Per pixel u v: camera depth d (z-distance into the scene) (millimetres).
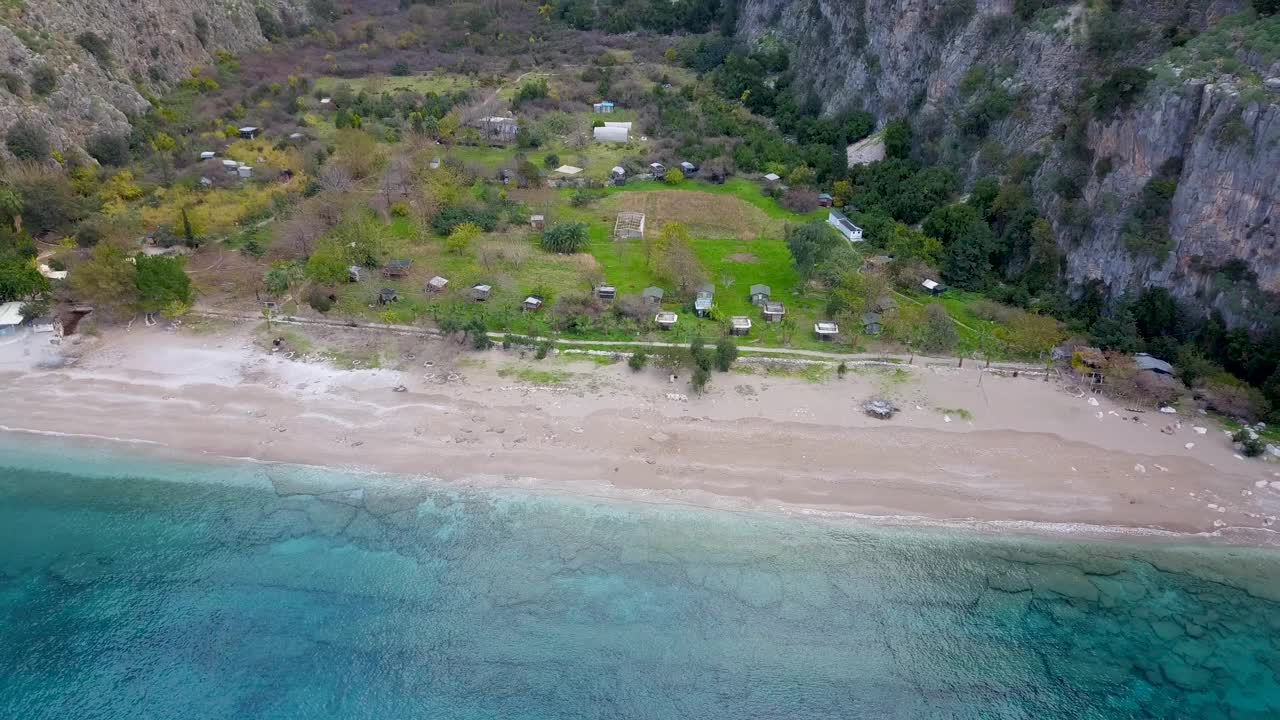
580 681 50969
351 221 97188
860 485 64562
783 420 71375
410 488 63656
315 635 53500
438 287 90000
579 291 90688
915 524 61312
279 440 67938
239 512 61562
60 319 82750
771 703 50031
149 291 81812
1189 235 78250
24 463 65250
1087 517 61938
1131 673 52156
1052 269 89938
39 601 55438
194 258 96875
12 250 88688
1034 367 79125
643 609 55188
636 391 74625
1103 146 86500
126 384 74375
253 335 82312
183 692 50312
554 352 80000
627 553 58812
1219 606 55781
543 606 55344
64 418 70000
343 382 75250
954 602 56125
